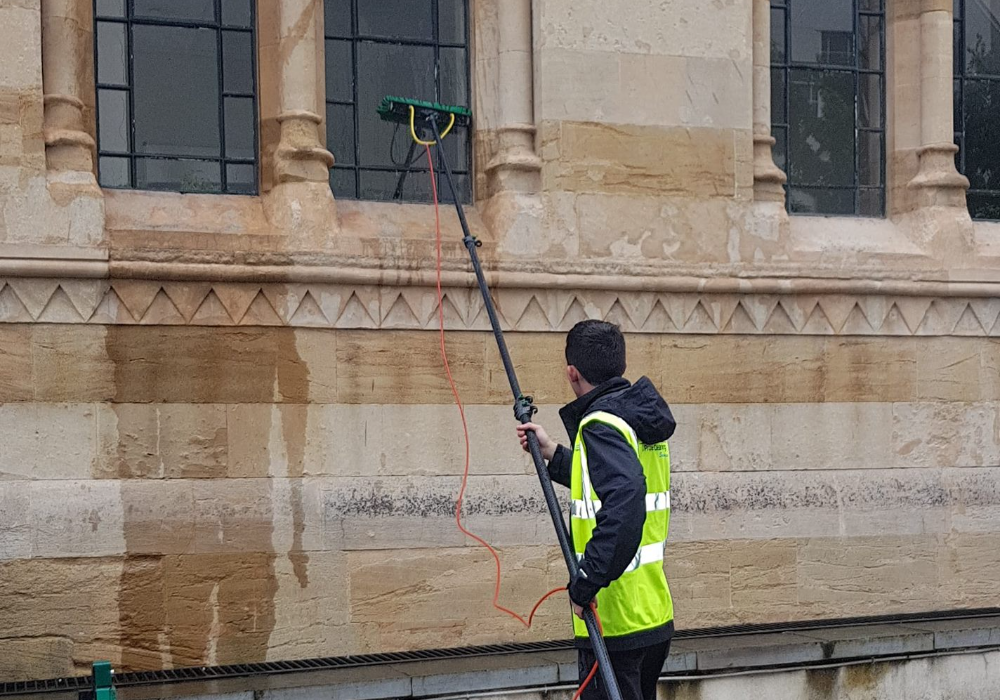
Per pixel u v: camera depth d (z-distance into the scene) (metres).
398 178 6.64
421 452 6.23
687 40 6.73
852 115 7.43
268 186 6.28
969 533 7.08
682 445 6.64
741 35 6.83
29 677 5.58
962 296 7.11
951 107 7.30
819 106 7.38
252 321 5.98
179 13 6.30
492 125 6.62
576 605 4.07
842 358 6.93
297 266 6.01
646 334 6.61
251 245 5.95
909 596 6.97
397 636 6.12
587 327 4.41
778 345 6.82
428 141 6.62
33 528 5.61
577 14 6.56
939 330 7.09
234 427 5.95
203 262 5.88
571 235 6.48
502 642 6.29
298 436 6.04
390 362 6.20
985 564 7.11
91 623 5.67
